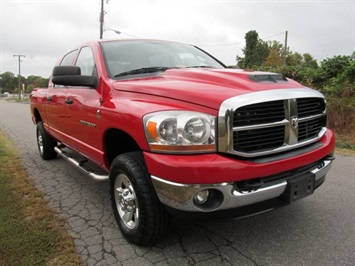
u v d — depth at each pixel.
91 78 3.34
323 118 3.04
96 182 4.50
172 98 2.50
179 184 2.21
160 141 2.29
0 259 2.57
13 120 13.55
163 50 3.99
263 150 2.40
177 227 3.10
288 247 2.77
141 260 2.60
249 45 34.09
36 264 2.51
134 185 2.58
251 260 2.59
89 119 3.32
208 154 2.26
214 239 2.90
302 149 2.68
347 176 4.72
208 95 2.35
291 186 2.48
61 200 3.84
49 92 4.83
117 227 3.15
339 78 10.40
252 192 2.31
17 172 4.93
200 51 4.52
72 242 2.85
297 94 2.57
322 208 3.55
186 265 2.53
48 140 5.47
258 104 2.33
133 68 3.50
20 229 3.05
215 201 2.31
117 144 3.21
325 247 2.76
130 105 2.64
